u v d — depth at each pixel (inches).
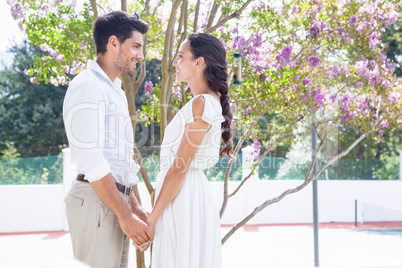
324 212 313.4
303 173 307.1
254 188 303.0
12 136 623.8
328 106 148.4
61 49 119.1
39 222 284.7
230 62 121.8
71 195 74.3
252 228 292.0
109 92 75.1
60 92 641.0
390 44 506.6
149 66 520.4
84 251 73.4
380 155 407.2
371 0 157.8
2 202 280.8
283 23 136.3
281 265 197.8
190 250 73.8
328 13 150.1
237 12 109.9
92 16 116.0
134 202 82.0
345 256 208.4
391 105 166.6
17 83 633.0
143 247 72.4
